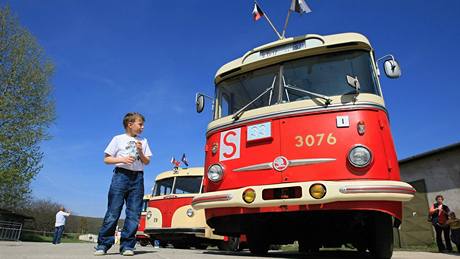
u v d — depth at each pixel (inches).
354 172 188.2
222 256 204.5
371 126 196.9
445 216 487.8
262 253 261.9
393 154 198.5
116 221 193.8
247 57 255.0
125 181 199.3
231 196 211.3
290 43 240.8
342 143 195.2
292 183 197.2
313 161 197.5
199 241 528.4
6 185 812.0
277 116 216.7
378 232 201.0
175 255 202.8
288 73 235.0
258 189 204.4
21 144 839.7
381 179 186.1
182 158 591.2
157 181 571.8
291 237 262.2
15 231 769.6
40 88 907.4
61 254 181.2
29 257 154.1
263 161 212.4
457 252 457.4
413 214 647.8
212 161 237.5
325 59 228.8
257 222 247.9
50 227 1523.1
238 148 225.8
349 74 218.4
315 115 206.4
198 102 280.7
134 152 203.5
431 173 627.5
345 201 184.5
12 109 868.0
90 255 181.8
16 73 892.0
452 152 599.5
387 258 205.3
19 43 901.8
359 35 226.8
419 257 316.5
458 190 582.6
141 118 211.8
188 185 532.1
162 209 538.9
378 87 219.3
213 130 246.2
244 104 243.9
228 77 263.7
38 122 877.2
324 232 246.2
